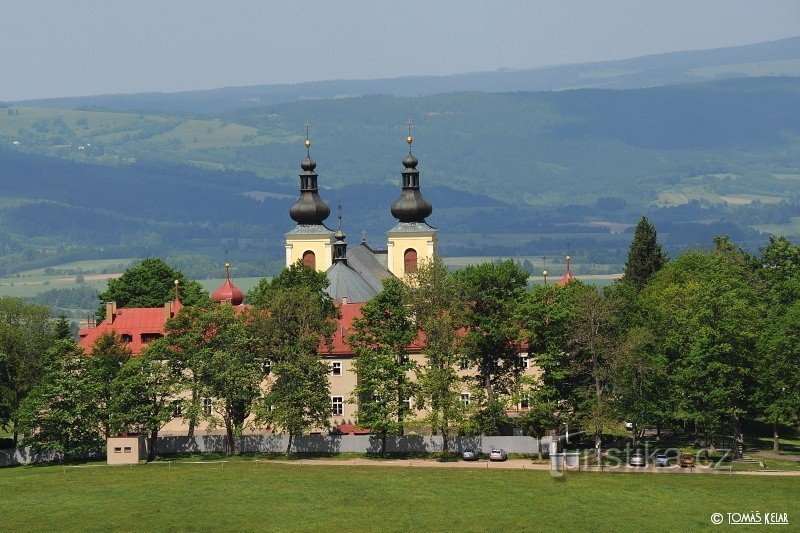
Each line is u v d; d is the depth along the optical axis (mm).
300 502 165375
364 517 158625
